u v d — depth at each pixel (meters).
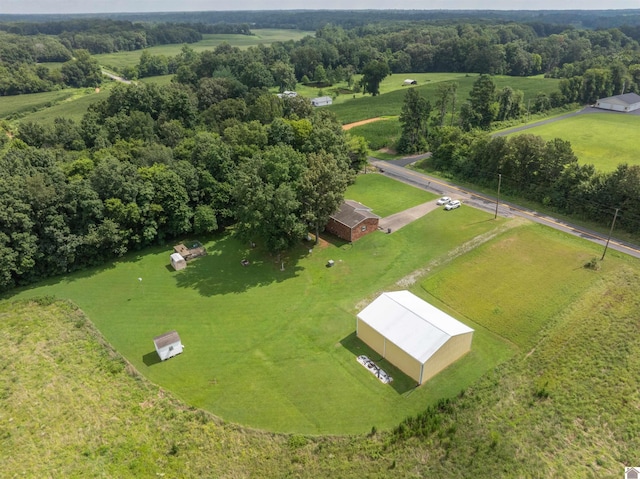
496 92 121.00
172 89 110.12
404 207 73.06
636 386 35.28
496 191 78.06
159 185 61.31
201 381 38.66
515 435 31.89
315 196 56.12
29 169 63.56
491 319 44.69
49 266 56.00
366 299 49.22
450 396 35.69
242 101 109.62
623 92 146.75
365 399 36.03
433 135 98.12
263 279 54.16
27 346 43.50
